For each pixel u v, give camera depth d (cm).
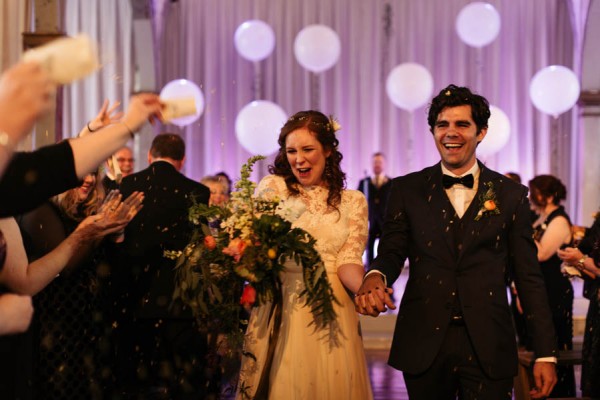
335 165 356
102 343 400
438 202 330
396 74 1240
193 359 491
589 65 1350
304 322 339
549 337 320
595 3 1320
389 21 1441
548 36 1430
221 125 1440
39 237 359
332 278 346
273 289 329
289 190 354
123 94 1351
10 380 226
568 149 1421
